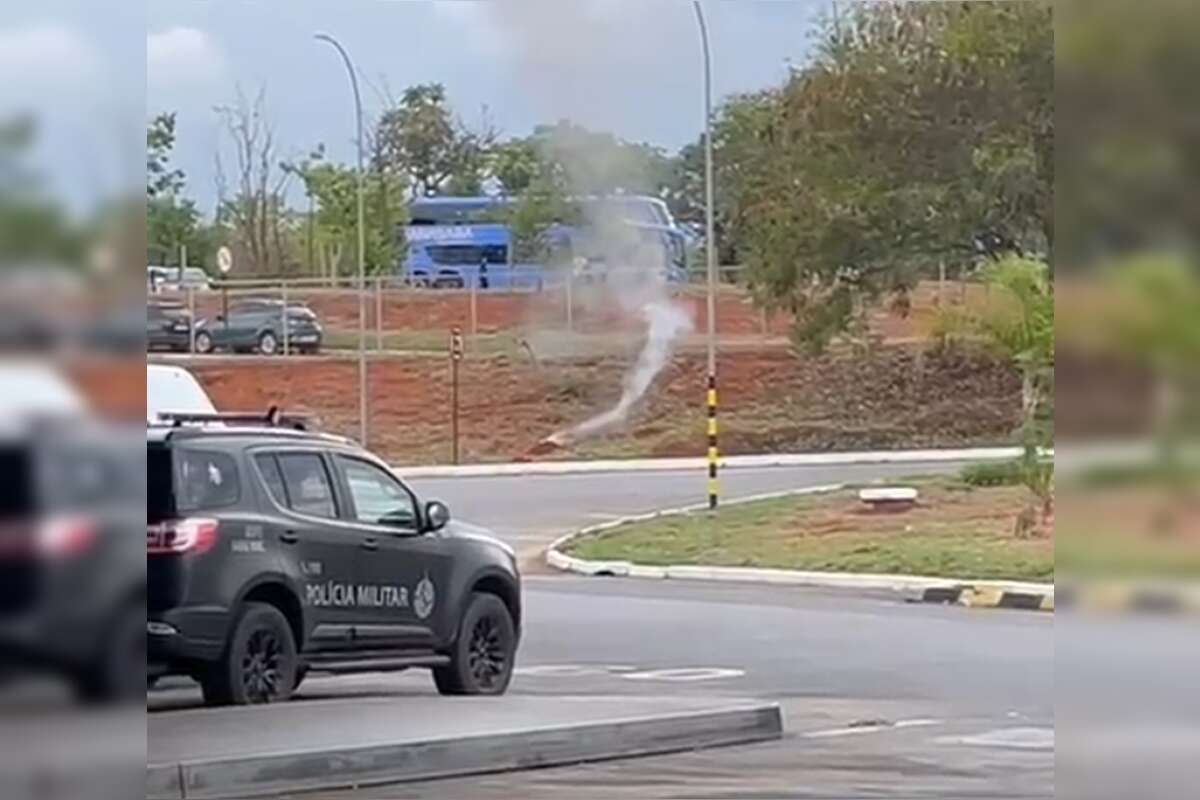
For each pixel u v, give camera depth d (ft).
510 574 65.05
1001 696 65.72
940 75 136.46
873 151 140.36
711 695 65.21
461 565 63.21
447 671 63.05
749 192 153.99
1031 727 59.00
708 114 161.48
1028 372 117.08
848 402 171.01
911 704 64.28
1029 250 138.62
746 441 168.76
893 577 102.37
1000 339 118.11
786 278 148.05
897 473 148.56
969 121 137.39
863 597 98.63
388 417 168.14
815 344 150.92
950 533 115.34
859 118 139.54
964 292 148.97
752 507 130.82
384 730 52.60
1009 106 135.44
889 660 75.05
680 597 98.63
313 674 61.77
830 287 148.25
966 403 169.27
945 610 92.68
